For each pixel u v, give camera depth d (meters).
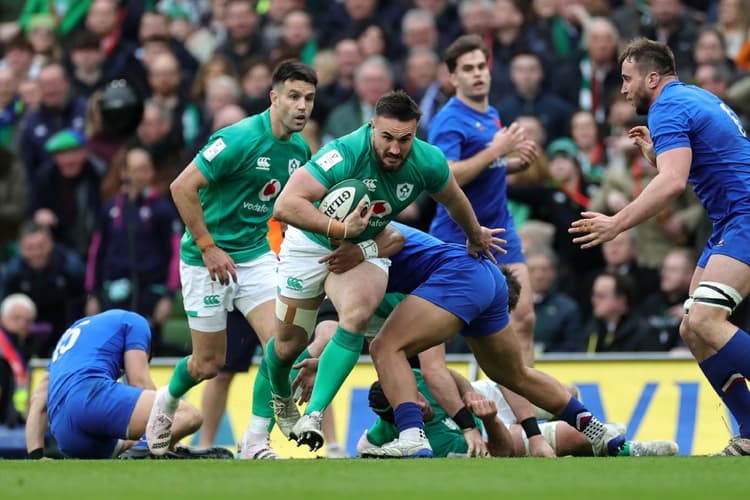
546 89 49.44
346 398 37.72
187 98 52.19
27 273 45.72
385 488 19.27
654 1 50.53
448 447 30.81
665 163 27.89
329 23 56.06
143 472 22.25
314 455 36.47
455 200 27.39
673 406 37.38
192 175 29.78
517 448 31.33
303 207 26.17
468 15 51.75
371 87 48.69
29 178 50.59
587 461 24.80
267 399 30.83
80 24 60.47
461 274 27.80
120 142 50.28
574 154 45.62
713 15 53.19
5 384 40.31
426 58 49.38
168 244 45.38
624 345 40.88
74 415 30.16
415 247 28.28
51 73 51.75
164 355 42.88
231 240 30.64
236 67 54.38
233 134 29.92
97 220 48.41
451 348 41.06
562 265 44.38
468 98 34.22
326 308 34.06
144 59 55.38
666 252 43.44
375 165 26.62
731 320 41.00
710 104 28.48
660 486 19.42
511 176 45.03
